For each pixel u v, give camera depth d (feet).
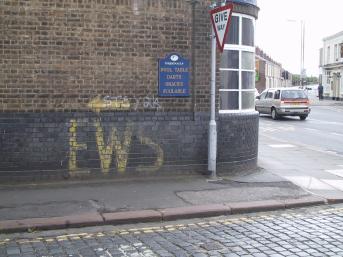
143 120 29.43
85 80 28.25
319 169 35.60
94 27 28.22
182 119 30.19
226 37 29.50
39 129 27.63
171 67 29.81
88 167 28.63
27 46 27.22
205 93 30.60
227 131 31.58
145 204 23.82
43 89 27.58
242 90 33.12
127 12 28.76
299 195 26.32
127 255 17.39
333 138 59.77
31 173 27.71
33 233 20.10
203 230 20.68
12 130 27.27
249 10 32.81
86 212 22.29
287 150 46.85
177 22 29.78
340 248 18.20
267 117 94.22
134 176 29.50
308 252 17.71
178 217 22.40
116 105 28.89
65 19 27.71
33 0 27.14
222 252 17.71
